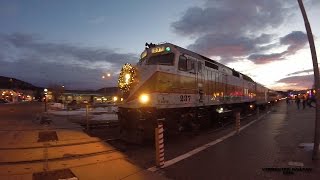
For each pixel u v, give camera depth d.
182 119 16.92
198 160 11.29
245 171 9.60
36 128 18.80
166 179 8.80
